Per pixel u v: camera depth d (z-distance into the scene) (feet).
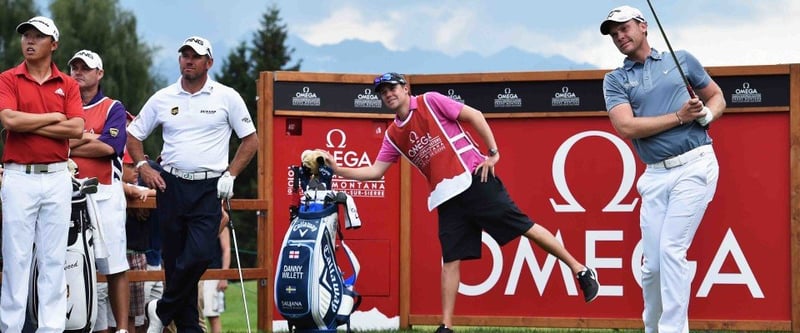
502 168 30.27
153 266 29.32
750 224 28.99
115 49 123.34
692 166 22.59
